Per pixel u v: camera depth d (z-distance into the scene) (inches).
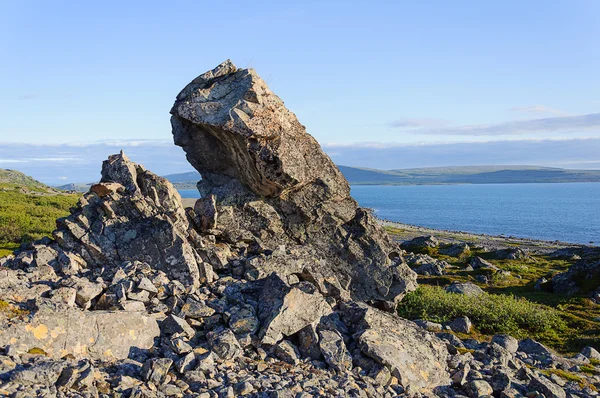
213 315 566.9
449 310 1245.1
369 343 546.3
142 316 515.2
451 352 673.6
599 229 7027.6
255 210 797.9
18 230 2078.0
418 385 539.2
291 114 790.5
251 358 518.6
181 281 629.9
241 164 785.6
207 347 507.8
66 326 457.4
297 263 716.7
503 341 842.8
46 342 440.1
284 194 804.6
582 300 1636.3
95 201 689.0
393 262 824.3
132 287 570.6
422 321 1040.2
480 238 5167.3
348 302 658.8
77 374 404.2
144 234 656.4
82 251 652.7
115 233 662.5
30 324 438.9
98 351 466.6
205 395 424.8
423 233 5536.4
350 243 815.7
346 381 493.4
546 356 829.8
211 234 767.1
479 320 1201.4
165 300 587.5
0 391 360.5
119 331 487.8
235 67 793.6
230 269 703.1
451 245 3161.9
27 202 3127.5
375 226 836.0
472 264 2393.0
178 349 488.7
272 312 551.5
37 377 387.2
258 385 453.1
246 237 781.9
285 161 749.9
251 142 739.4
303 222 813.9
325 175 808.3
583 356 895.1
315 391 462.3
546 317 1255.5
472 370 601.0
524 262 2741.1
